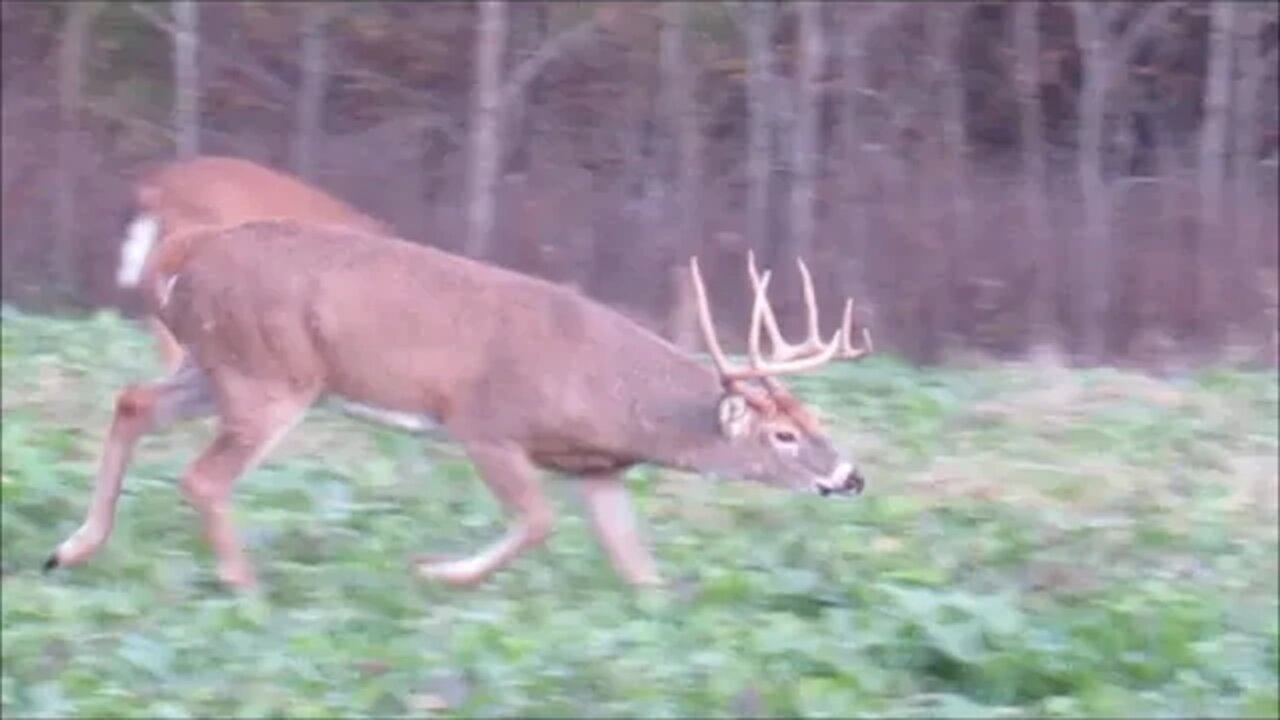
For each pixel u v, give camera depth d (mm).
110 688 10664
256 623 11688
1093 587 13086
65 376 17922
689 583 13016
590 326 13102
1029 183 25266
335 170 24797
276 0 25344
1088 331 24438
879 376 19375
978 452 16734
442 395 13016
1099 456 16703
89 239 24438
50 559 12727
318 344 12938
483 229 24203
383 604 12211
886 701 10961
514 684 10672
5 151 24797
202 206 15281
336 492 14398
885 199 24734
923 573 12938
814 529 14078
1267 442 17484
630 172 25078
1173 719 10789
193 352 13039
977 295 24438
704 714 10617
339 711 10445
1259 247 24891
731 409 13008
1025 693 11328
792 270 24312
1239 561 14031
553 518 13008
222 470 12781
